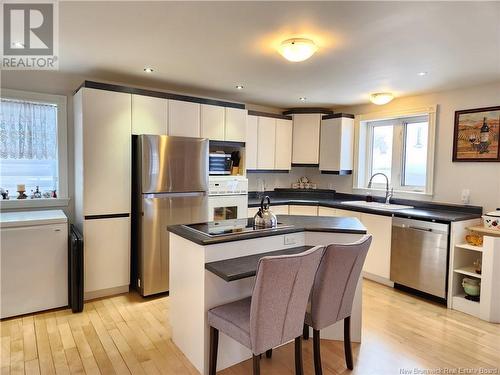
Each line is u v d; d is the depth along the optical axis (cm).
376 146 481
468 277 329
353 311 251
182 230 235
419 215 345
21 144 337
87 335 258
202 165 366
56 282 302
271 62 295
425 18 202
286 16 203
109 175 327
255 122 474
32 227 289
